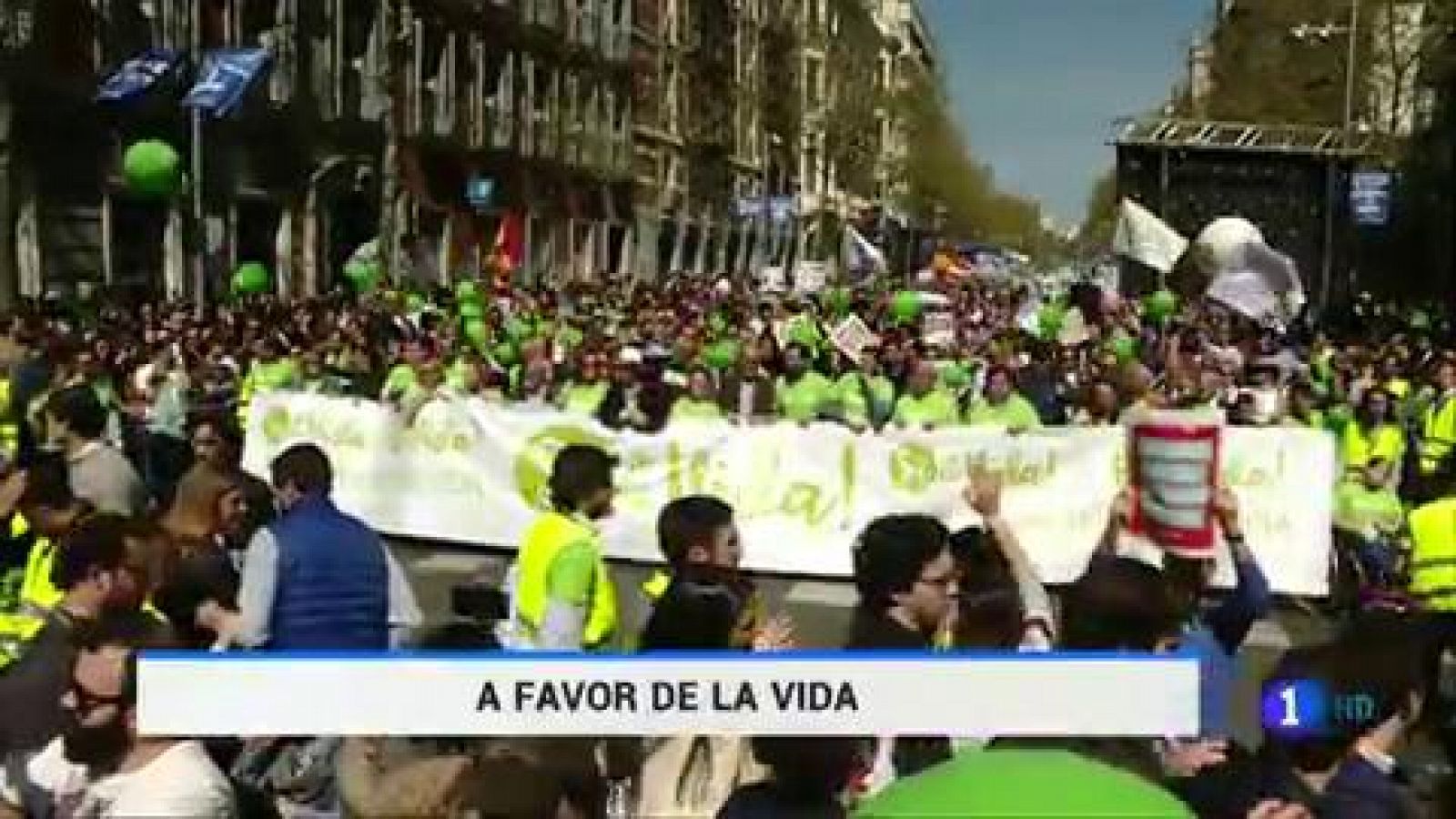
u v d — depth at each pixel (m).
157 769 3.84
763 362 21.28
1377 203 36.69
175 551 5.55
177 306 25.55
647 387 16.84
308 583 6.18
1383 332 35.19
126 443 13.61
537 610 6.55
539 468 15.82
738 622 5.05
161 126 32.66
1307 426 14.70
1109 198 123.44
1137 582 4.42
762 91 88.81
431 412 16.09
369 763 3.33
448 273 47.97
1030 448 14.80
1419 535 8.93
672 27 72.38
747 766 4.07
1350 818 3.85
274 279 37.91
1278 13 68.38
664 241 72.06
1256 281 28.88
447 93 48.00
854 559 5.29
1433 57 55.59
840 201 102.94
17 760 4.68
